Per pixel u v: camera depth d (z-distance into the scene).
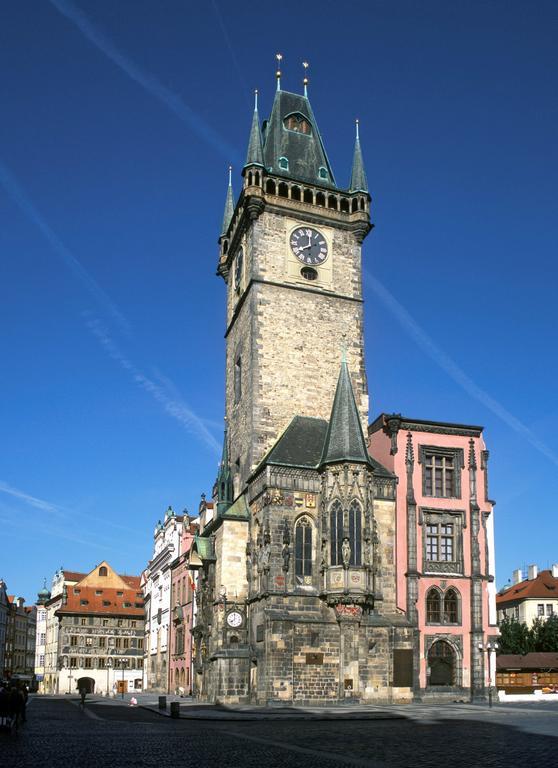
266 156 83.44
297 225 78.81
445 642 66.69
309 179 82.62
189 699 79.81
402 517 68.31
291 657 59.91
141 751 30.73
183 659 99.12
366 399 76.31
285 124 84.62
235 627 66.44
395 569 66.69
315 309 77.12
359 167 82.06
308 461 66.31
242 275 81.25
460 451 71.75
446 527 69.88
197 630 75.75
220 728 42.59
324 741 34.41
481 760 26.88
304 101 87.06
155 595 128.38
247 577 67.75
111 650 159.62
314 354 75.88
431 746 31.72
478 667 66.44
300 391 74.31
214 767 25.48
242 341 78.62
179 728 43.03
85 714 60.31
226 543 68.50
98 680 156.75
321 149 85.31
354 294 78.81
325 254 79.25
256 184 77.75
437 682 65.75
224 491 75.25
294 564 63.16
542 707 58.00
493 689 66.69
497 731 38.34
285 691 59.22
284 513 63.69
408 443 70.31
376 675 62.00
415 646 65.00
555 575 149.00
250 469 71.06
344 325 77.69
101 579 166.00
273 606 61.16
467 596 68.19
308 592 62.12
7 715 39.97
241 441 75.56
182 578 104.56
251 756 28.70
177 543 111.69
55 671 166.25
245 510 70.31
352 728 41.34
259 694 61.16
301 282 77.38
